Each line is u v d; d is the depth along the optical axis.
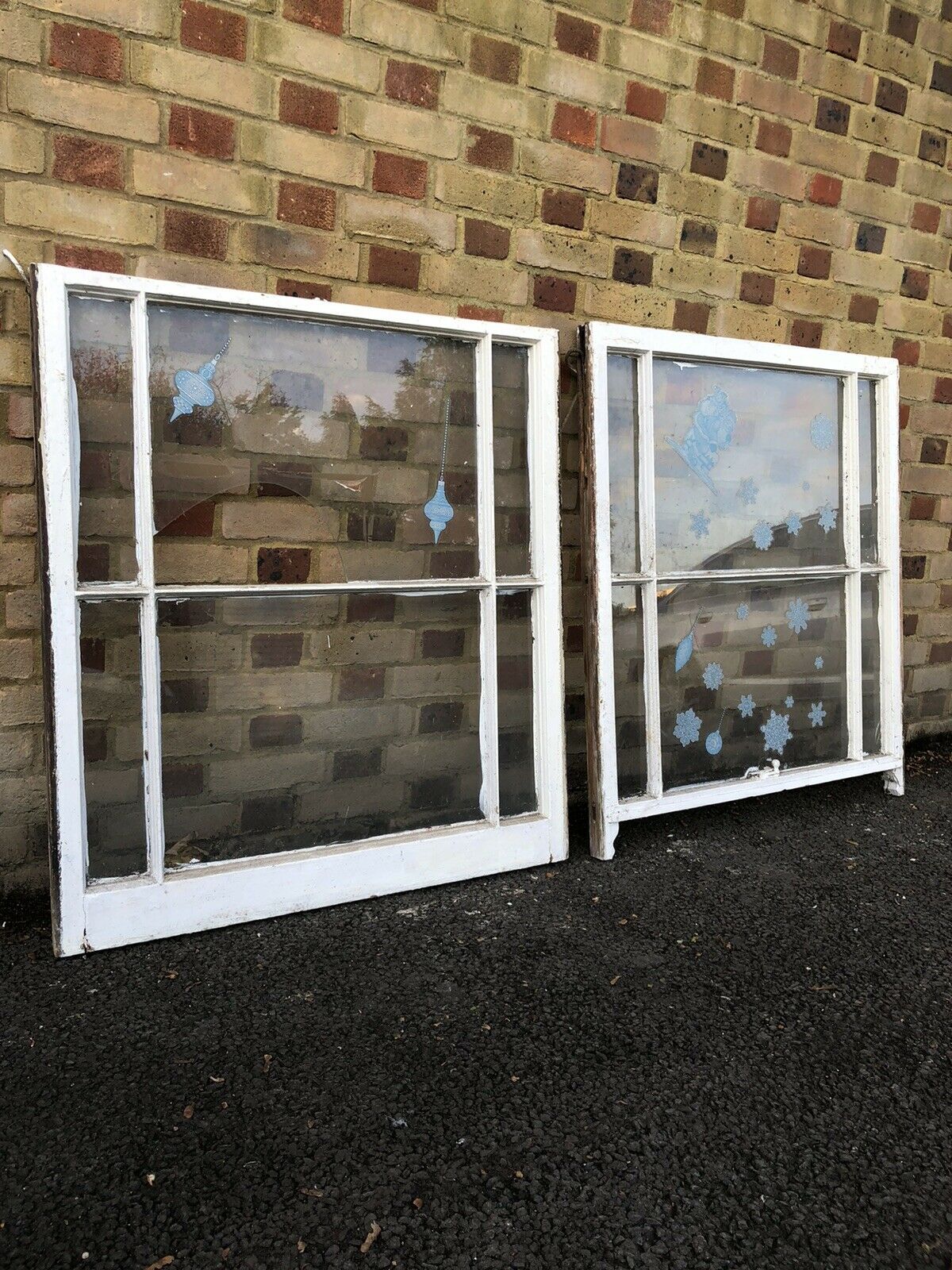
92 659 1.75
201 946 1.77
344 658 2.03
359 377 2.03
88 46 1.75
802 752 2.66
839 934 1.89
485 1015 1.57
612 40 2.29
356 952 1.77
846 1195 1.21
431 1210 1.16
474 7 2.11
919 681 3.18
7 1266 1.05
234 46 1.87
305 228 2.00
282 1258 1.08
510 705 2.22
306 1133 1.28
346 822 2.04
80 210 1.78
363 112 2.02
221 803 1.91
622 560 2.33
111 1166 1.21
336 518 2.02
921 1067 1.48
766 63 2.52
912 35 2.76
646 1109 1.35
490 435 2.17
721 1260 1.10
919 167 2.86
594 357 2.22
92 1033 1.49
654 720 2.37
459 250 2.18
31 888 1.91
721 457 2.51
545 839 2.20
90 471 1.75
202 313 1.85
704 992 1.66
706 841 2.38
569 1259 1.09
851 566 2.73
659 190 2.43
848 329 2.82
